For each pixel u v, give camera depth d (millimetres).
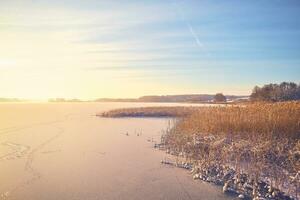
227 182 8320
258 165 9242
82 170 10172
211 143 12633
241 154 10812
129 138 17188
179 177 9242
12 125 25844
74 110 56750
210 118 16438
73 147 14406
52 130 21703
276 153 10883
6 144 15469
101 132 20156
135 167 10484
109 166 10648
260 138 12188
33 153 13031
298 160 9758
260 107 16672
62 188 8328
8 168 10469
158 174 9602
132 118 32625
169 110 37344
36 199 7547
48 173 9805
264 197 7305
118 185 8547
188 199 7461
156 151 13227
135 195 7766
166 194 7816
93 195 7789
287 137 12609
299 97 42781
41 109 63656
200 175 9234
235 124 14344
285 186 7848
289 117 13906
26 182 8891
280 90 43594
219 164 9906
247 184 8109
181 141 14055
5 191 8133
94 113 44781
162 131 19422
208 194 7777
